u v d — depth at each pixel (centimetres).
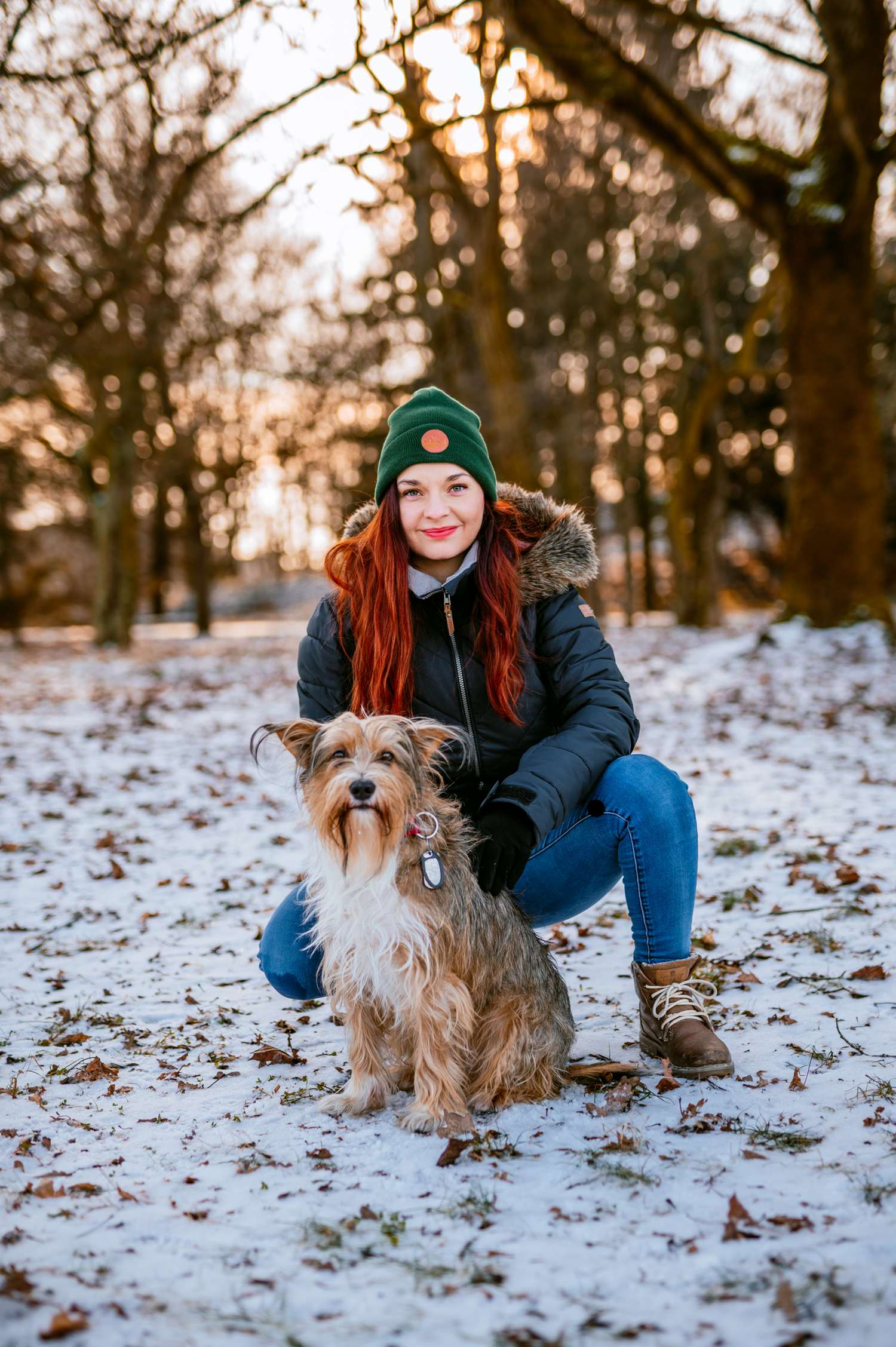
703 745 1048
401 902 306
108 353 2117
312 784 321
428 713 357
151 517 5256
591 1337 205
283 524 5831
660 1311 214
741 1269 227
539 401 2989
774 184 1678
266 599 5525
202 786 965
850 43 1567
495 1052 326
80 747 1203
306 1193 273
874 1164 271
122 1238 251
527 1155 289
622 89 1509
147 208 1489
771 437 3991
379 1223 255
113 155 1430
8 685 1909
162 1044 396
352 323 2883
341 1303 221
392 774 304
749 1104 316
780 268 1716
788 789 830
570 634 358
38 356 2211
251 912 587
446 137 2108
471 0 1348
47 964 505
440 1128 304
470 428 352
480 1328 210
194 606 5447
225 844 752
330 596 375
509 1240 244
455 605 354
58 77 1138
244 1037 405
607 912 563
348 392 3080
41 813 853
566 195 2791
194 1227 256
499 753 359
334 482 3591
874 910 516
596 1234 245
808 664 1533
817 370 1670
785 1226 242
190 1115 330
